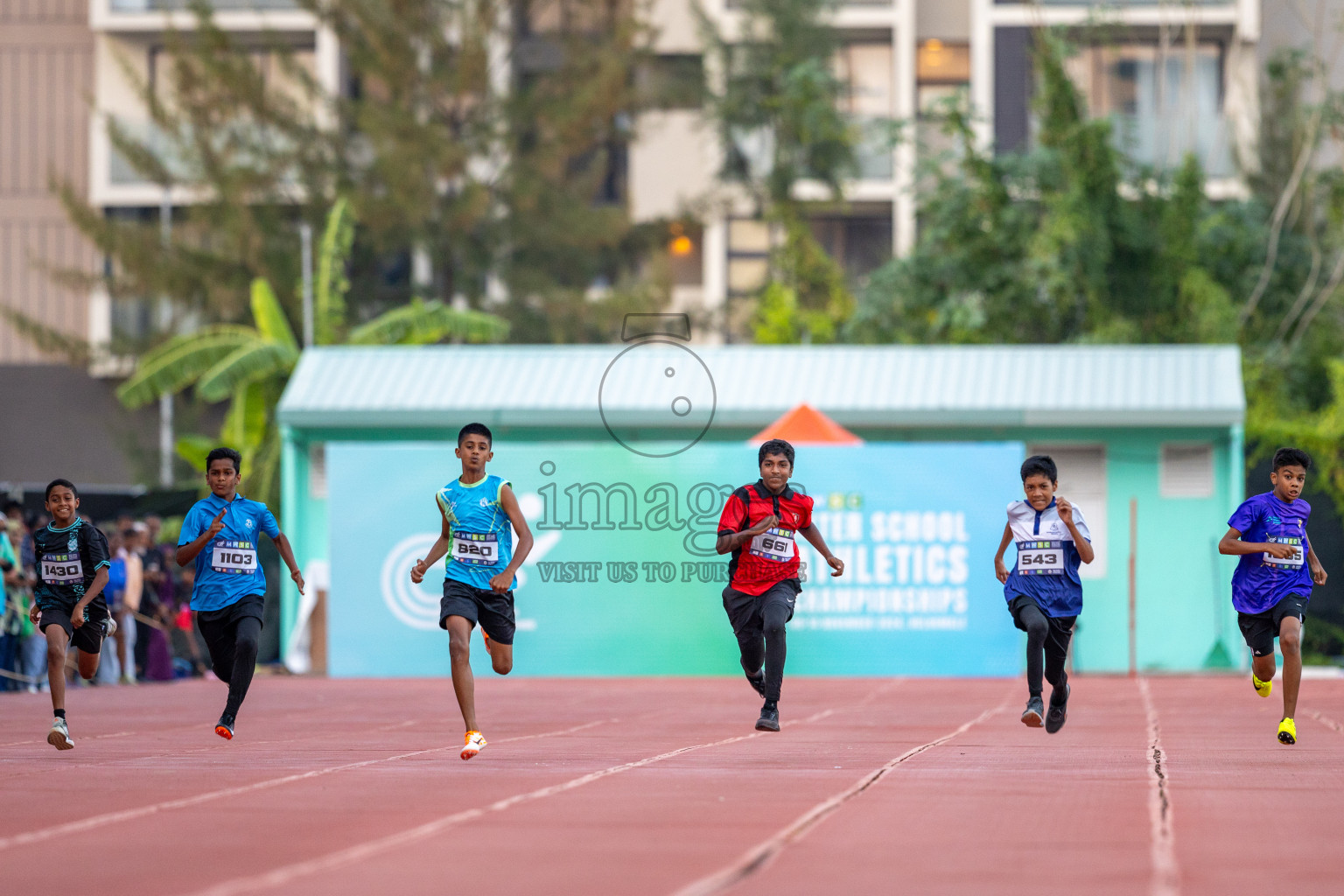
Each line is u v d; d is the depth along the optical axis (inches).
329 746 996.6
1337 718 1217.4
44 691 1775.3
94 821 632.4
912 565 1875.0
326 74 3875.5
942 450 1875.0
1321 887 489.7
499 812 655.8
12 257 3951.8
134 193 3880.4
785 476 1114.1
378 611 1940.2
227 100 3444.9
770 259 3604.8
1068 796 708.0
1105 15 3489.2
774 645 1094.4
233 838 585.9
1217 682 1784.0
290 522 2087.8
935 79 3996.1
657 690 1660.9
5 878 504.7
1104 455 2021.4
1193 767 832.9
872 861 538.6
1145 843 577.0
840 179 3636.8
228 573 1021.2
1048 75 2866.6
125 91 3934.5
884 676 1871.3
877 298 3093.0
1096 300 2805.1
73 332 3937.0
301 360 2164.1
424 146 3366.1
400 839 583.5
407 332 2819.9
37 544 1016.2
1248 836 591.2
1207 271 2908.5
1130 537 1995.6
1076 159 2802.7
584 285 3585.1
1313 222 3100.4
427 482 1941.4
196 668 2170.3
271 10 3875.5
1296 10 3164.4
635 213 3754.9
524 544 917.8
